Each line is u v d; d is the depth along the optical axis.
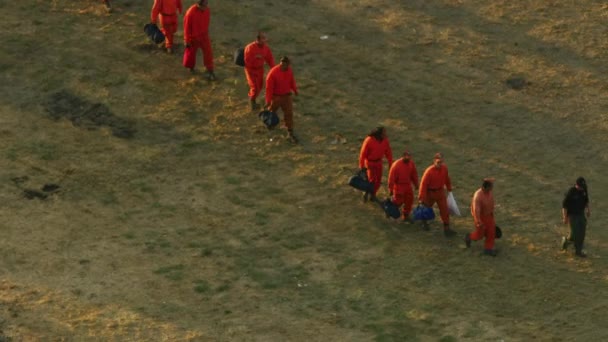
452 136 92.88
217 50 103.38
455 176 87.19
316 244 78.38
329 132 92.50
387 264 75.94
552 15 111.62
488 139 92.69
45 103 94.50
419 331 68.06
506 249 77.94
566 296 72.25
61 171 86.00
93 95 95.69
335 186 85.50
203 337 66.56
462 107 97.00
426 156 89.69
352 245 78.31
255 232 79.62
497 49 105.81
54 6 108.69
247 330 67.69
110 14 107.88
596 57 104.75
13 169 85.69
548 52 105.50
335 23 109.44
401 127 93.69
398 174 78.88
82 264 74.81
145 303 70.50
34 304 69.50
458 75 101.75
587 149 91.88
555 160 90.31
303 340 66.69
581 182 75.38
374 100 97.62
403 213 81.19
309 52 104.19
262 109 94.56
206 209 82.25
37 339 65.44
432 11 112.12
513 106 97.44
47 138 90.00
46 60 100.06
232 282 73.44
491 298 72.00
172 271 74.50
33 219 79.88
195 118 93.44
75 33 104.31
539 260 76.62
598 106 97.75
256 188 85.06
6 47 101.50
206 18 95.38
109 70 99.06
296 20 109.50
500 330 68.25
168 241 78.19
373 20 110.12
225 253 76.94
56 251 76.25
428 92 99.00
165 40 102.69
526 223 81.50
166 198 83.44
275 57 102.81
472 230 80.31
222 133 91.62
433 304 71.25
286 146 90.38
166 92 96.56
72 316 68.38
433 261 76.31
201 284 73.00
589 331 68.12
